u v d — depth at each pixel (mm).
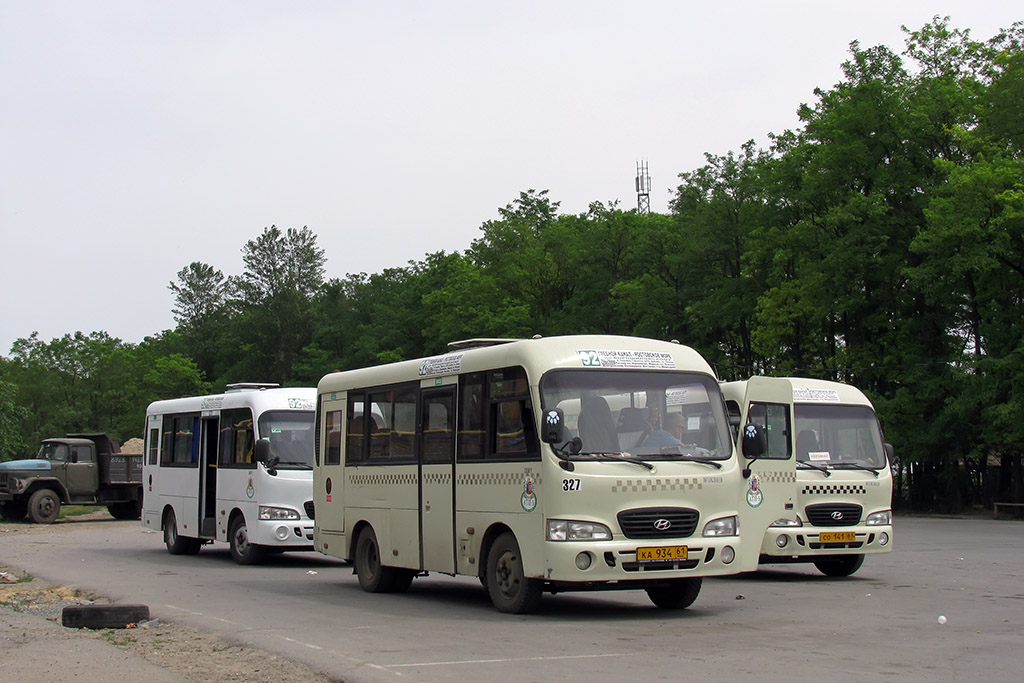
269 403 20891
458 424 13805
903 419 43562
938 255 41062
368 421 16078
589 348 12672
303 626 11781
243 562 20922
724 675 8586
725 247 51938
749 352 53500
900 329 45938
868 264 44562
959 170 39344
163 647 10430
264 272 105188
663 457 12281
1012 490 43719
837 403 18531
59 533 32750
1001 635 10930
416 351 83438
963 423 41719
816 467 17734
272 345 102312
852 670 8812
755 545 16844
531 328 62219
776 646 10172
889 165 45250
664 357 12977
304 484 20531
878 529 17828
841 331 49438
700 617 12461
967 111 43625
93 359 91250
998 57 42156
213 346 116688
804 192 46312
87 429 86875
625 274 60844
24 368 87250
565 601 14281
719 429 12844
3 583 17672
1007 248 39125
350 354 93688
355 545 16359
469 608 13539
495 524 12953
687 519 12141
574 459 11883
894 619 12250
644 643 10375
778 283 49469
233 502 21312
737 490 12625
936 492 45688
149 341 125562
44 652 9883
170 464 24266
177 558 22828
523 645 10258
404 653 9766
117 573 19125
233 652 10039
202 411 23016
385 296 92500
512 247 67750
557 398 12234
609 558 11664
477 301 65812
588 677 8508
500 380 13031
